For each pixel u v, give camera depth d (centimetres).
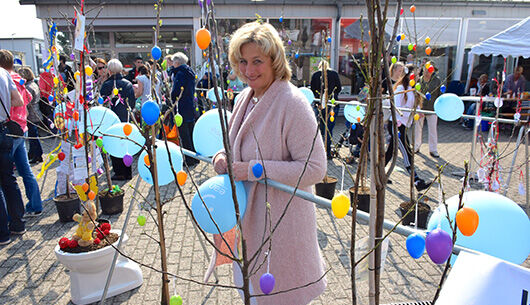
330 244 341
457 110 291
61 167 320
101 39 998
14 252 334
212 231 161
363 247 123
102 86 501
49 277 294
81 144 243
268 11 1000
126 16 962
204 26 93
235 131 171
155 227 382
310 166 150
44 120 693
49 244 349
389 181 517
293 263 161
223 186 157
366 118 94
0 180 353
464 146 764
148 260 317
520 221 159
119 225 389
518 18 1081
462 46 1081
